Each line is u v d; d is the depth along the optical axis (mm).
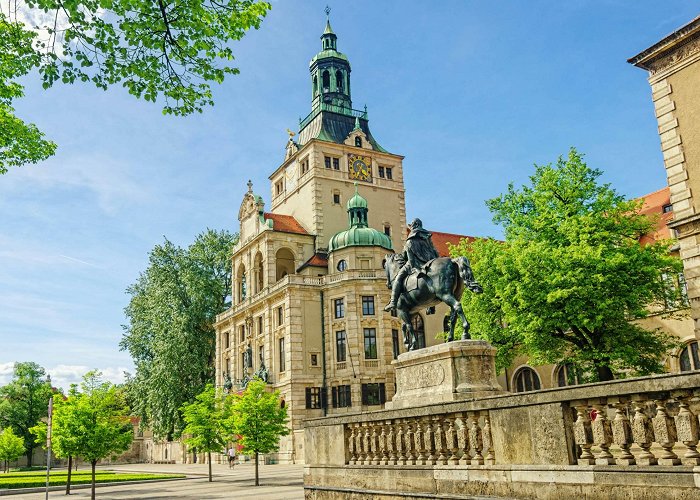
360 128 69625
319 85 71875
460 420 10773
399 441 12047
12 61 13617
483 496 10016
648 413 7945
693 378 7234
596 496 8297
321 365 57031
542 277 27766
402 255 15773
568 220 29391
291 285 57219
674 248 38250
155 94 12414
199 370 64562
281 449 54531
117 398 27750
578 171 30859
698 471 7168
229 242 74125
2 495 31953
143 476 41250
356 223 61156
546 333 28484
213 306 71500
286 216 67625
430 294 14320
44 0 10812
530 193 32969
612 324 28312
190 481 36531
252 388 33312
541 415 9273
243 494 24594
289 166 71125
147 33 11453
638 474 7805
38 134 17922
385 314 56250
